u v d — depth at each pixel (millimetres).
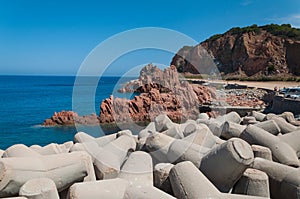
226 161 4047
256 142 5574
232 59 76562
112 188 3414
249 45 75375
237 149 4031
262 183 4016
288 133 6176
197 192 3539
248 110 24500
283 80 60219
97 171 4621
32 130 20859
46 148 5473
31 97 49938
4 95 56062
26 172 3721
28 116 28469
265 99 31797
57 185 3881
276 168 4363
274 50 72000
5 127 22328
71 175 3998
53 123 22312
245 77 66500
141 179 4133
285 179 4141
